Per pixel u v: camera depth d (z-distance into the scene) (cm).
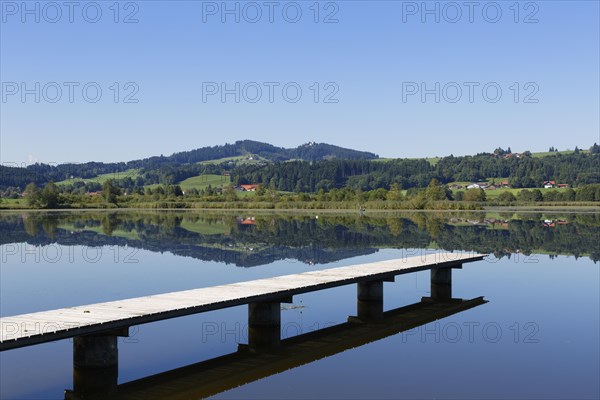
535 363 1956
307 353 2088
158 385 1759
